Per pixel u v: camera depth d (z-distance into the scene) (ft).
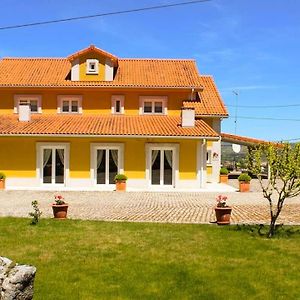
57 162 85.87
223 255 31.53
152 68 105.19
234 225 43.21
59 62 107.86
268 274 27.25
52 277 26.30
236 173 142.92
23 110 89.15
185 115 86.74
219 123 96.58
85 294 23.61
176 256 31.17
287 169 36.76
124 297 23.27
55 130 83.10
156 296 23.47
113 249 33.01
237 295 23.77
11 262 19.76
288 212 53.42
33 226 41.50
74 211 53.67
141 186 84.69
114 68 103.45
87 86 92.68
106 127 85.61
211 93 104.37
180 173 84.79
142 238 36.73
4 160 85.40
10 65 104.73
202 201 65.05
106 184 85.15
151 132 82.64
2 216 48.32
